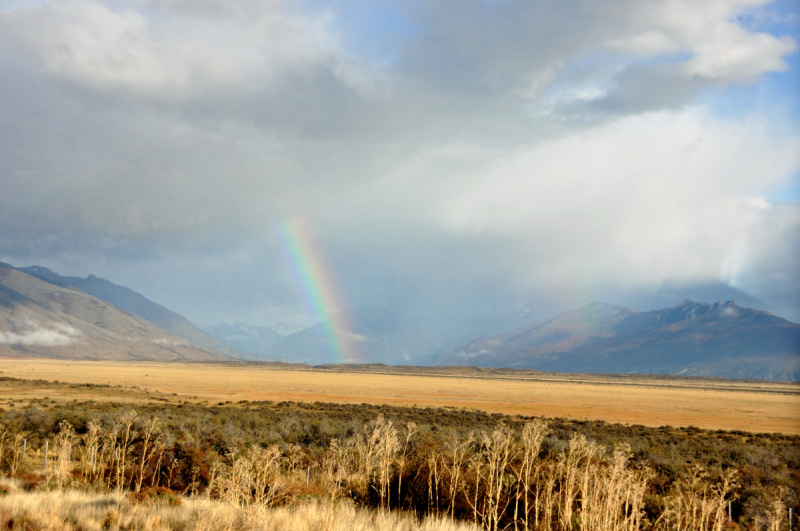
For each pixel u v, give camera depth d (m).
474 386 167.62
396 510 14.02
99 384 110.94
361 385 148.75
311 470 22.17
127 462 20.48
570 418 70.19
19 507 12.32
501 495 13.56
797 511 17.70
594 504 11.94
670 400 121.38
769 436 56.03
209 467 20.23
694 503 13.15
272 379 171.50
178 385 121.88
